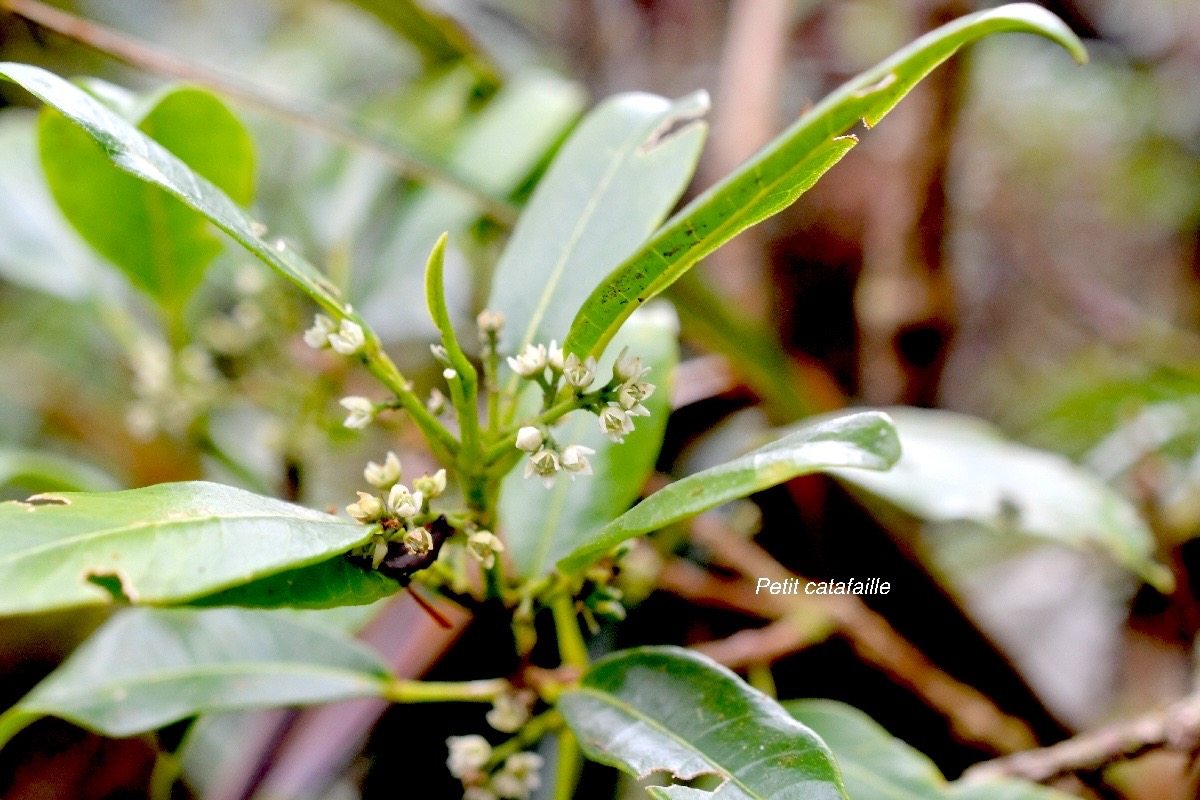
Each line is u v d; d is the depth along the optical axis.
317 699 0.58
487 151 0.86
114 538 0.48
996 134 1.45
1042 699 0.84
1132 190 1.46
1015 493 0.62
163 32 1.49
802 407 0.85
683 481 0.49
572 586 0.53
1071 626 1.14
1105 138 1.48
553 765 0.74
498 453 0.51
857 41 1.51
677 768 0.51
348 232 0.91
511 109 0.89
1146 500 0.80
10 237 0.81
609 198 0.56
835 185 1.29
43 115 0.59
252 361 0.80
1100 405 1.02
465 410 0.51
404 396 0.51
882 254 0.99
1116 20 1.44
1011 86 1.46
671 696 0.52
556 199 0.57
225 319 0.92
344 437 0.79
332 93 1.27
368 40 1.38
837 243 1.27
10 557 0.47
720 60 1.40
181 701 0.58
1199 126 1.42
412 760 0.78
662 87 1.43
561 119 0.87
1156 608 0.99
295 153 0.96
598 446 0.59
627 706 0.52
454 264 0.99
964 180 1.31
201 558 0.48
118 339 0.83
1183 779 0.59
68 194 0.62
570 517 0.58
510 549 0.58
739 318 0.83
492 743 0.77
